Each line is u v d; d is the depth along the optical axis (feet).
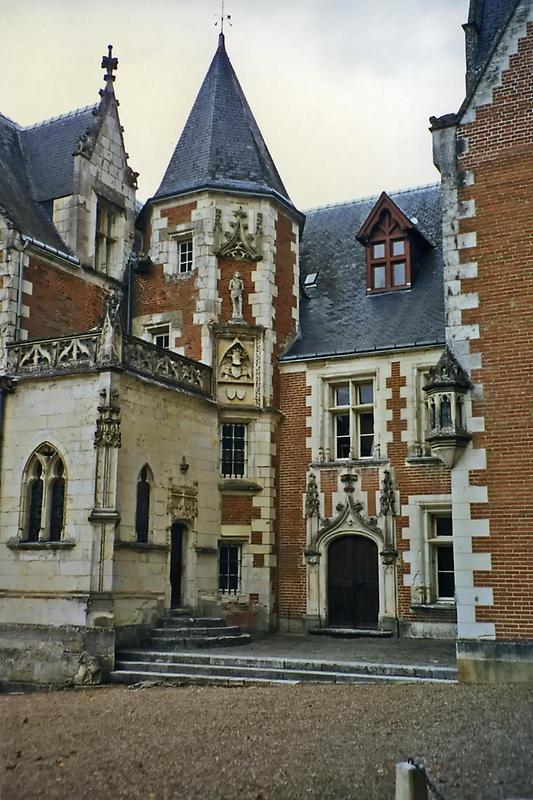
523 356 44.27
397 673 45.39
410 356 67.56
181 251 74.49
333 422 71.10
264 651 53.88
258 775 27.14
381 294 74.02
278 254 74.08
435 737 30.83
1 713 38.34
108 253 74.43
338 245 81.30
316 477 69.62
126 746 30.81
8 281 61.98
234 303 71.36
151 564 57.47
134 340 58.49
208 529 65.16
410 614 64.34
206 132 76.69
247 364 70.74
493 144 46.96
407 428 66.74
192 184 73.46
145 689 45.91
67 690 48.19
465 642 42.98
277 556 69.92
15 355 59.57
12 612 55.01
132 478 56.44
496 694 38.52
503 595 42.65
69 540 53.83
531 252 45.03
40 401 57.16
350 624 66.95
